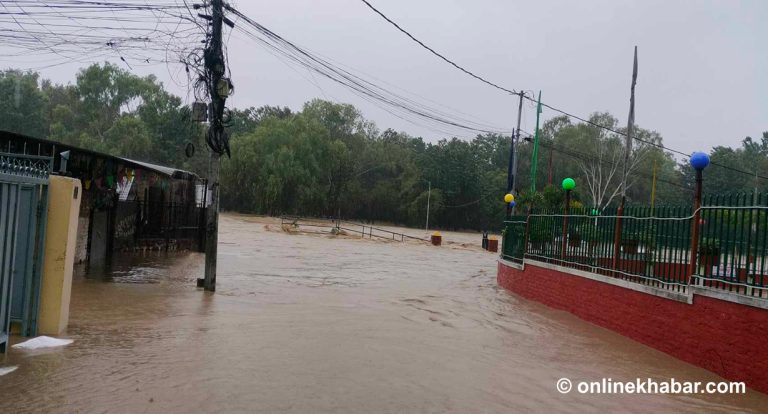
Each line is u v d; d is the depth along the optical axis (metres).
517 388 6.41
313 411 5.18
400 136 102.75
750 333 6.94
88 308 9.65
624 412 5.87
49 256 7.51
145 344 7.29
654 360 8.23
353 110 87.50
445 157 80.69
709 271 8.02
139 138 64.25
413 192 80.38
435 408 5.51
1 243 6.23
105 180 17.09
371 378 6.35
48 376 5.72
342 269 20.39
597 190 64.06
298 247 30.09
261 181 66.56
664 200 62.66
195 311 10.05
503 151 93.06
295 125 71.38
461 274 21.56
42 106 72.19
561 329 10.45
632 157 61.72
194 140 65.94
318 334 8.53
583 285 11.63
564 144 64.19
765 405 6.28
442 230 81.62
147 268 16.50
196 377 5.96
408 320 10.41
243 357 6.88
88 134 69.00
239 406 5.18
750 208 7.26
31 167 7.10
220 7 13.25
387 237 48.41
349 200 81.38
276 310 10.65
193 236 24.20
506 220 17.89
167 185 22.84
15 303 7.27
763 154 68.31
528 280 14.77
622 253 10.61
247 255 23.33
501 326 10.45
